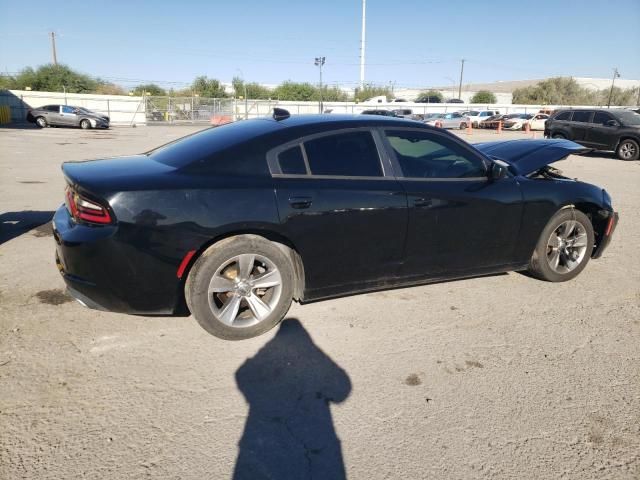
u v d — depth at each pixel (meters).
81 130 27.30
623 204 8.30
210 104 44.97
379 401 2.61
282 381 2.76
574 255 4.44
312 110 50.00
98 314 3.49
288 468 2.11
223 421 2.40
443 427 2.41
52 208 6.86
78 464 2.08
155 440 2.25
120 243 2.79
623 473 2.15
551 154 4.31
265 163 3.15
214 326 3.09
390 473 2.10
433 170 3.69
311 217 3.16
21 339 3.10
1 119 32.69
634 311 3.87
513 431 2.40
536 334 3.44
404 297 4.00
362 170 3.41
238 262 3.09
